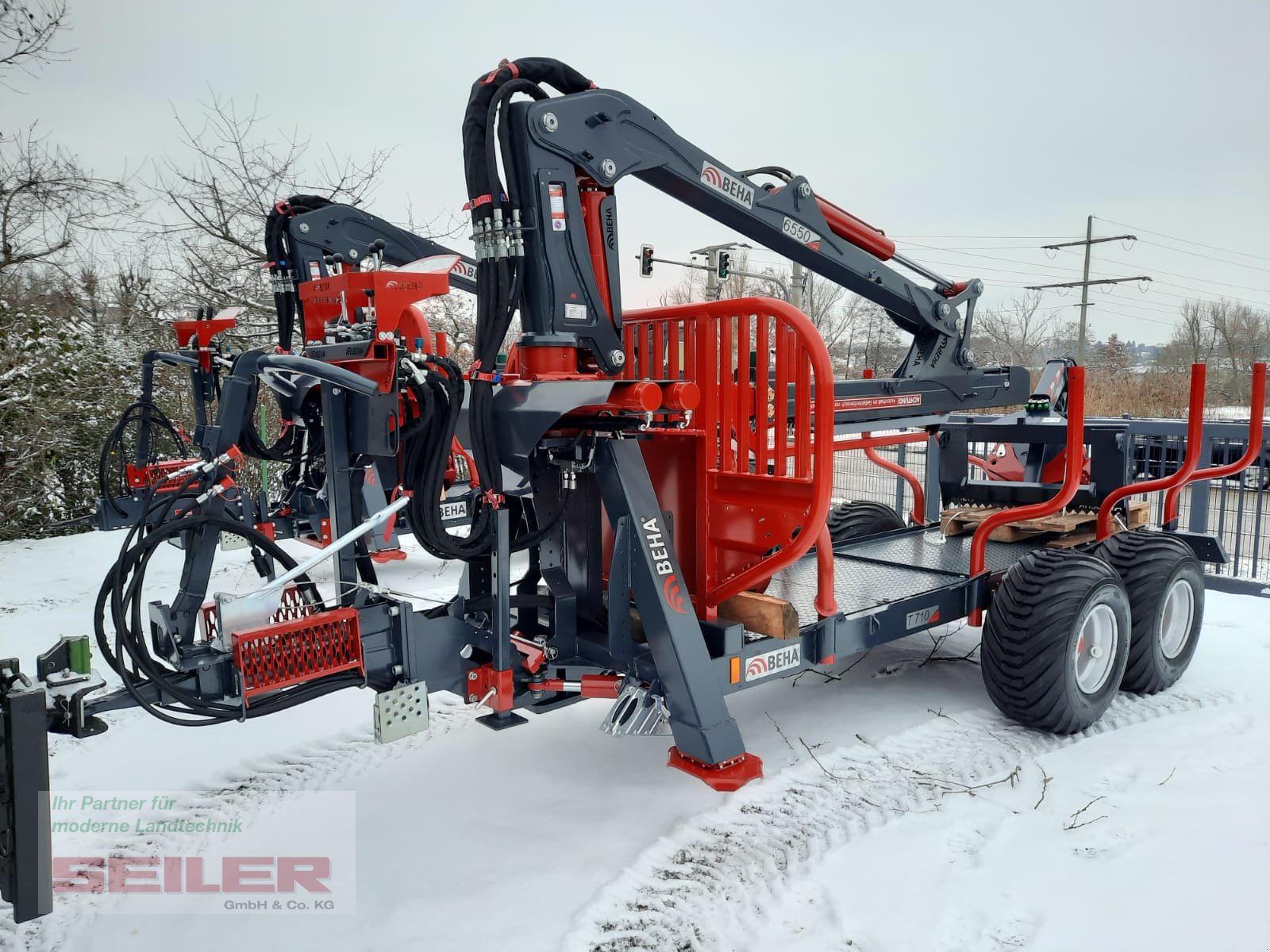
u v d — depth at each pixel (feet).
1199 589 13.98
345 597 9.22
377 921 7.94
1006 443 19.51
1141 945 7.35
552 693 10.27
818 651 11.23
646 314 11.66
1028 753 11.41
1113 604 12.05
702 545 10.85
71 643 7.50
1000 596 12.10
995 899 8.07
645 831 9.47
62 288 41.98
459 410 9.04
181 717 13.08
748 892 8.29
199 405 16.06
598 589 11.02
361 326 11.45
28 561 25.50
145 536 8.42
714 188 12.39
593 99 10.54
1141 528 17.29
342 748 11.91
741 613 10.91
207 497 9.20
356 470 9.37
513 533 11.07
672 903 8.14
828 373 9.37
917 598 12.59
